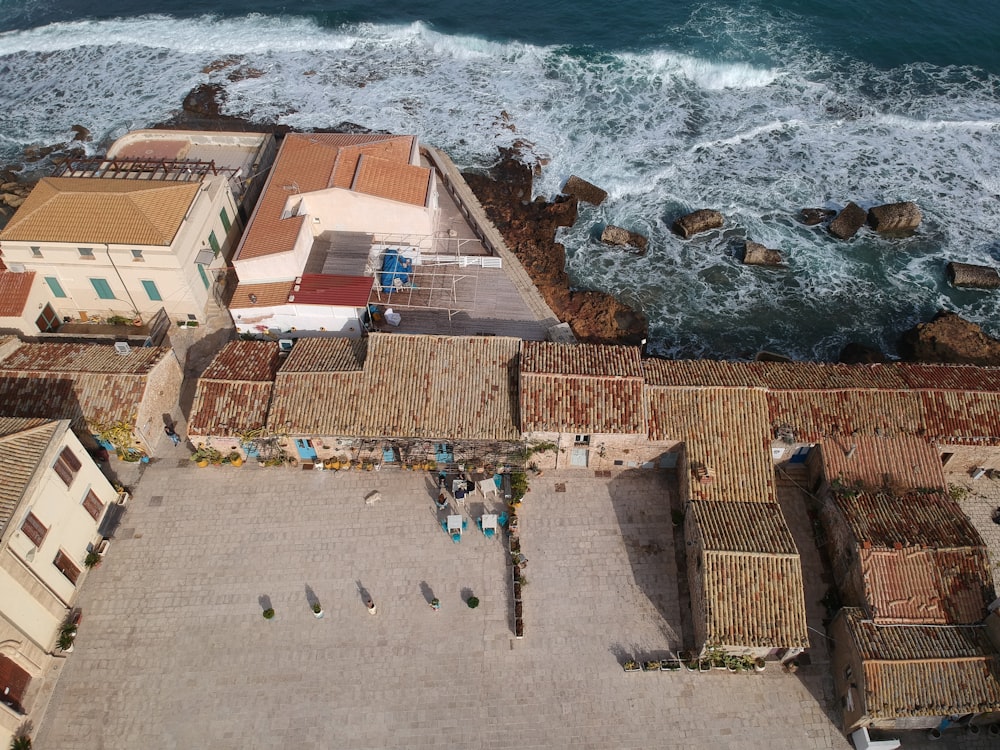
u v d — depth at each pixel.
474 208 57.38
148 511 39.22
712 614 32.69
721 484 37.16
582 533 38.69
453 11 82.31
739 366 41.91
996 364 47.69
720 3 81.62
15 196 60.69
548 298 50.75
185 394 44.69
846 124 67.38
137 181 46.94
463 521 38.94
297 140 54.00
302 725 32.41
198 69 75.12
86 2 86.56
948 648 31.38
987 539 38.34
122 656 34.25
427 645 34.78
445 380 40.00
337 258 48.50
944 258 56.16
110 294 46.81
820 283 54.56
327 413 38.91
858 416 39.00
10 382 40.06
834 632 34.12
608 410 38.19
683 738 32.28
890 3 81.12
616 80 72.06
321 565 37.38
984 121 67.19
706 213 57.53
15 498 31.28
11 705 31.59
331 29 79.75
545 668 34.12
